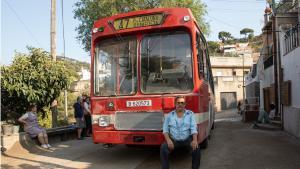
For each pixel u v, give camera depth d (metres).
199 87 9.59
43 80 13.95
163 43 9.76
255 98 31.05
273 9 21.94
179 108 7.72
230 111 47.19
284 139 14.86
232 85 54.09
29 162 10.27
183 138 7.67
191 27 9.55
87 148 12.80
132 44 9.97
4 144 11.66
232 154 11.17
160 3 24.23
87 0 25.02
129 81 9.83
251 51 68.62
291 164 9.55
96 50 10.28
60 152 11.98
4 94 13.59
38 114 15.47
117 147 12.81
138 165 9.71
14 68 13.67
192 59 9.50
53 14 16.17
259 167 9.22
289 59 17.30
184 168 9.29
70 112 25.34
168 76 9.58
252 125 22.25
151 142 9.42
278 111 21.09
